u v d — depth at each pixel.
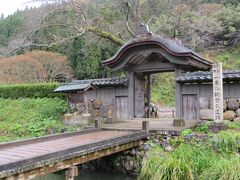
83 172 10.02
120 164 9.84
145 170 7.76
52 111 15.43
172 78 29.02
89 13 18.84
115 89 14.93
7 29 32.22
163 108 22.69
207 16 25.91
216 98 9.84
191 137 9.17
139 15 19.64
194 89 12.62
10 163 5.30
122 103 14.72
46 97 18.11
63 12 17.67
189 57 12.26
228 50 28.86
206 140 8.84
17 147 7.52
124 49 13.30
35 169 5.87
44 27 18.41
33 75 25.17
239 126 10.16
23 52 26.98
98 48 27.77
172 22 21.55
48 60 25.92
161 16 21.69
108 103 15.09
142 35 13.00
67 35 19.02
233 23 27.58
